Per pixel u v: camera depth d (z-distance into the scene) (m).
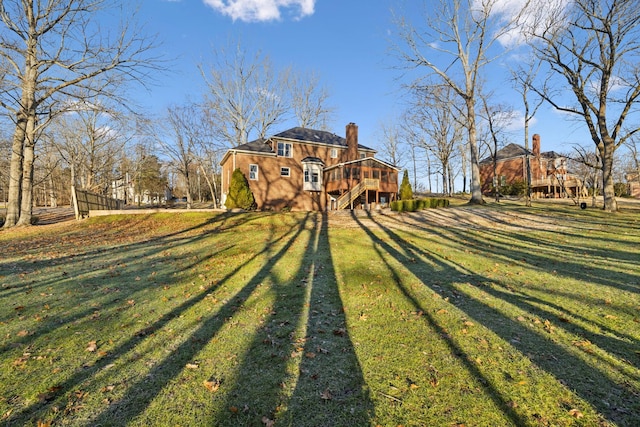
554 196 31.69
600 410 2.51
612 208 16.05
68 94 15.55
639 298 4.94
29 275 6.79
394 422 2.43
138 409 2.61
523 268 7.06
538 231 12.00
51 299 5.27
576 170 35.81
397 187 26.19
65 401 2.71
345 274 6.86
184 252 9.34
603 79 15.94
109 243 10.92
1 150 20.12
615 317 4.26
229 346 3.68
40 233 13.16
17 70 15.05
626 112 15.65
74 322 4.34
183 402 2.70
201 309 4.84
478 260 7.94
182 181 56.94
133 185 41.34
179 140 32.69
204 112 33.44
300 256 8.69
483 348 3.54
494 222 14.61
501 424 2.39
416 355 3.42
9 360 3.34
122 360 3.37
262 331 4.07
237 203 21.61
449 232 12.49
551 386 2.83
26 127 15.55
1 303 5.08
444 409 2.57
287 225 14.72
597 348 3.48
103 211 17.11
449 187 40.16
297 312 4.72
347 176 24.45
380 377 3.02
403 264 7.72
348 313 4.66
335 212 20.47
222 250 9.55
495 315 4.48
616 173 39.44
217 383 2.95
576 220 14.04
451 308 4.77
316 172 25.95
